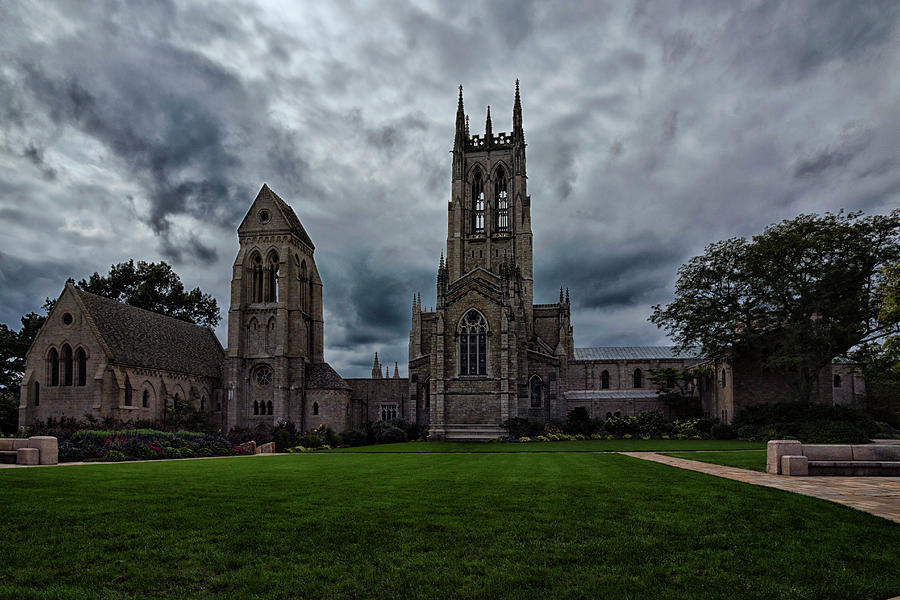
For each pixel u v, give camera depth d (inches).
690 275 2652.6
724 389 2829.7
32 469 1076.5
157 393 2910.9
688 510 637.3
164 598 403.5
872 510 644.7
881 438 2482.8
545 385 3117.6
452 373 2891.2
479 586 418.3
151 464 1289.4
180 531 554.3
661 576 438.0
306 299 3570.4
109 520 594.2
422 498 716.0
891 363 2041.1
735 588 413.1
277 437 2549.2
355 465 1229.1
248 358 3280.0
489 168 4517.7
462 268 4370.1
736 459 1298.0
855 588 410.3
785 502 679.1
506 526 568.4
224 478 925.2
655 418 2856.8
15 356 3363.7
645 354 3922.2
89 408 2581.2
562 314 3902.6
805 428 2193.7
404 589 415.2
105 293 3838.6
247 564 468.1
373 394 3641.7
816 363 2393.0
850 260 2285.9
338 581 431.2
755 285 2477.9
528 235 4264.3
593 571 445.7
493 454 1690.5
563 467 1141.1
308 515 614.9
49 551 498.3
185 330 3464.6
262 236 3376.0
